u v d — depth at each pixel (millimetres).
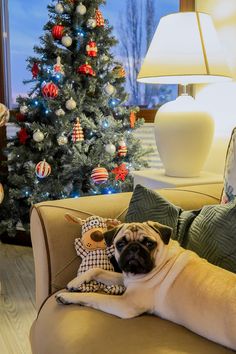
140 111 3039
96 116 2641
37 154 2645
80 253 1423
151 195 1459
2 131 3104
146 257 1173
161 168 3021
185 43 2035
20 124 2699
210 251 1307
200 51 2020
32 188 2650
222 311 1028
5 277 2596
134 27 3059
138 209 1438
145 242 1206
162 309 1152
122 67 2732
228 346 1012
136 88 3123
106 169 2631
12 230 2785
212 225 1333
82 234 1433
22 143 2705
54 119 2557
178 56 2029
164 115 2176
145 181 2283
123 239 1225
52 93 2418
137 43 3072
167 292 1150
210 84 2502
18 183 2676
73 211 1514
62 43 2543
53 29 2494
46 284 1453
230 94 2357
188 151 2152
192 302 1086
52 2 2732
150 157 3035
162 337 1043
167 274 1179
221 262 1279
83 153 2609
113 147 2584
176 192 1723
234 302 1027
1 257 2963
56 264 1441
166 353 970
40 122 2680
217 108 2459
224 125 2414
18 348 1821
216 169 2488
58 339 1111
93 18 2572
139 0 3012
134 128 2779
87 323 1125
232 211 1319
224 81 2234
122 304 1167
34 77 2621
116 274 1341
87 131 2668
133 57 3098
